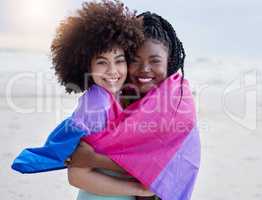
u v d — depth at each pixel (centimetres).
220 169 617
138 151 255
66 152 246
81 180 255
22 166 247
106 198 265
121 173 263
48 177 584
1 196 526
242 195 538
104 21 253
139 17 272
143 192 260
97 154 251
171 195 259
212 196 532
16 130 764
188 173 263
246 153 677
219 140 736
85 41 254
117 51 255
